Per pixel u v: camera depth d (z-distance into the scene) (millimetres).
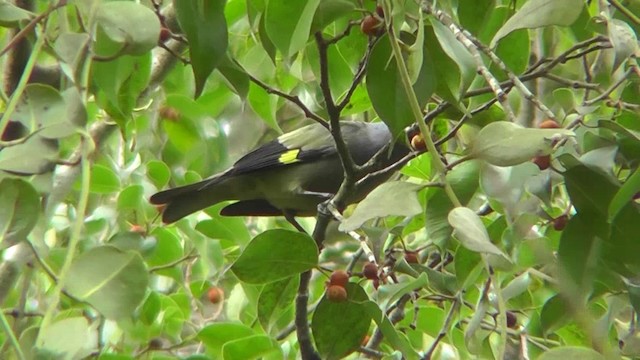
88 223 11289
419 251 10156
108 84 6918
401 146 11688
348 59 8516
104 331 9797
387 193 5609
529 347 8570
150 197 11453
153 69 11281
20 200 5328
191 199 11930
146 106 10953
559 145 6906
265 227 14547
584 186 6496
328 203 8875
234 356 8391
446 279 8789
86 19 6012
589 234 6512
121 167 12445
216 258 11023
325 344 7160
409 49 6004
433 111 8102
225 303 12469
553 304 7328
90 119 11633
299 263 7008
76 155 7312
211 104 11250
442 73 6617
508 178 6656
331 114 8094
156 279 12164
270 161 12430
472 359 7188
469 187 7676
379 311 6836
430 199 7746
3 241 5277
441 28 6309
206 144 11000
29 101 5516
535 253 6949
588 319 6465
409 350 6891
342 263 11305
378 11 6969
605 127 6742
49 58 9352
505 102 6449
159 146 11844
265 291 8297
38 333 5082
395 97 6328
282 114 15039
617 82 7105
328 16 6879
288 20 6168
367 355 8922
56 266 9781
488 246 5230
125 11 5797
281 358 8633
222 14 6004
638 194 6848
